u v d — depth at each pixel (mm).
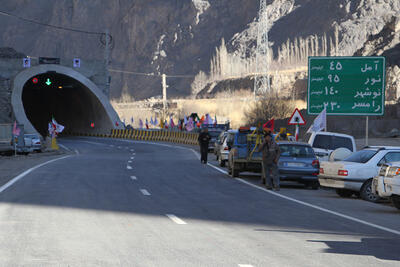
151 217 14102
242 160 27109
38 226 12352
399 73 107500
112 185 22375
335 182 20547
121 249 10008
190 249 10133
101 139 86312
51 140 58094
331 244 10938
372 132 71125
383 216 15727
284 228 12836
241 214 15078
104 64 96625
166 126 87750
